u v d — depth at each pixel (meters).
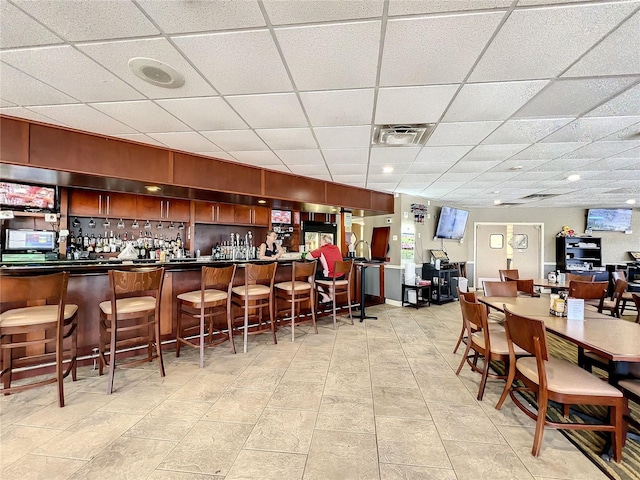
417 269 6.90
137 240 5.26
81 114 2.70
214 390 2.54
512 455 1.82
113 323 2.53
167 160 3.61
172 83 2.20
